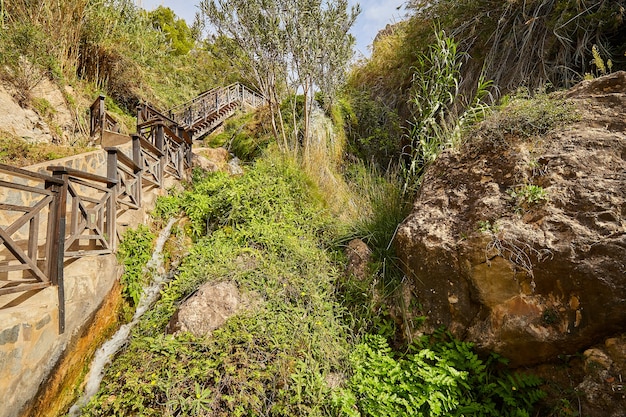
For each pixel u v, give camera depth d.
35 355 1.96
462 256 2.14
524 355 1.89
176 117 11.27
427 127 3.32
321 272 2.99
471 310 2.12
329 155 5.41
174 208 4.59
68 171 2.42
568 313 1.69
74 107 6.70
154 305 3.05
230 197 4.12
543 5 3.90
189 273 3.15
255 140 7.23
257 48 5.04
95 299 2.66
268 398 2.01
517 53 4.23
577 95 2.36
